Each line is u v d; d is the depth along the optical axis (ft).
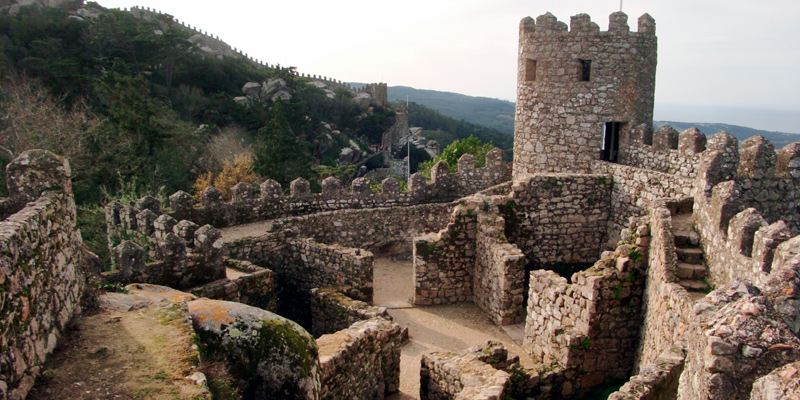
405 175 219.61
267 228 66.28
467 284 58.13
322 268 58.49
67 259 25.81
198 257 46.09
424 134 289.94
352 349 34.76
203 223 65.87
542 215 60.59
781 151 39.37
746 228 29.91
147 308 26.99
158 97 171.53
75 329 24.57
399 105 325.01
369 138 265.34
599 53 62.59
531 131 67.62
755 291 17.60
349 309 48.93
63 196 26.61
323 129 231.09
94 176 104.99
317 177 143.43
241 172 123.24
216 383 22.91
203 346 24.66
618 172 59.93
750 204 38.70
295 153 135.44
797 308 16.80
